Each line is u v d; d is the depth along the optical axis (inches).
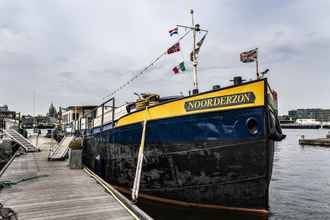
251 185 350.3
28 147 1113.4
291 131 6865.2
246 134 347.6
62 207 327.6
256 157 342.0
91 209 319.6
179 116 403.5
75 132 1138.7
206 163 377.7
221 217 375.2
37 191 410.3
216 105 369.7
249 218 357.7
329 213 502.6
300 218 475.5
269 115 352.5
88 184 463.5
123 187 518.3
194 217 393.7
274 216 486.6
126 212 308.3
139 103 497.7
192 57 482.3
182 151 398.9
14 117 2012.8
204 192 384.5
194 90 462.6
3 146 970.7
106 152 611.2
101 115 680.4
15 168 660.7
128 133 502.0
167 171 419.2
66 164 737.0
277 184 788.6
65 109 1546.5
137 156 470.9
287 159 1465.3
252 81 344.8
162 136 423.5
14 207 327.9
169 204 423.2
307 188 731.4
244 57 432.5
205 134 377.4
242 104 349.7
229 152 359.9
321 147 2282.2
